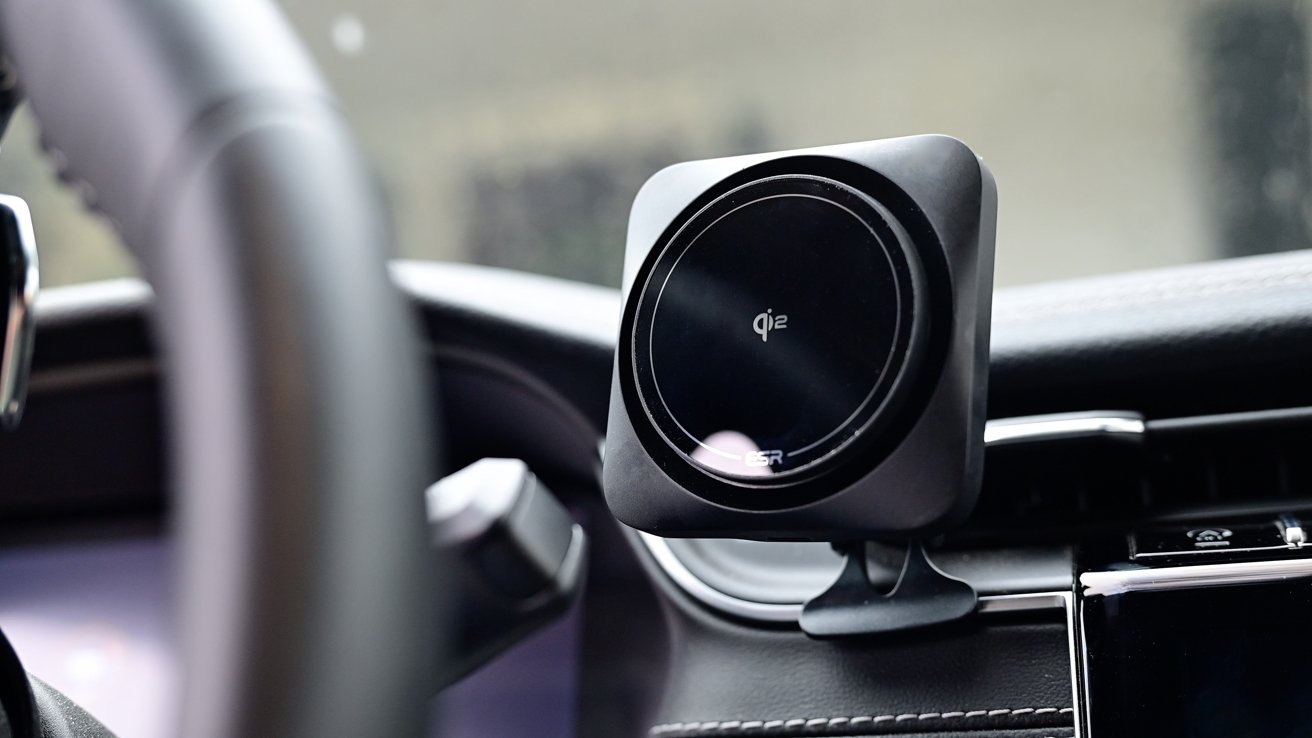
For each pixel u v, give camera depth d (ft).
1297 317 2.17
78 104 1.06
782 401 1.68
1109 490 2.19
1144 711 1.77
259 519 0.94
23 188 1.33
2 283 1.00
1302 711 1.72
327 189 1.02
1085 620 1.83
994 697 2.01
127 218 1.05
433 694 1.03
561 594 1.79
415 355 1.07
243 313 0.97
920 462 1.60
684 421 1.73
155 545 3.23
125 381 3.07
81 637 3.16
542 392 2.68
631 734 2.55
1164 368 2.22
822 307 1.68
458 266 2.99
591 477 2.73
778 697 2.15
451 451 2.95
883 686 2.08
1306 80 9.31
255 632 0.93
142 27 1.02
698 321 1.76
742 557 2.39
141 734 2.97
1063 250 11.02
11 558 3.27
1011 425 2.18
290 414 0.95
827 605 2.09
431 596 1.03
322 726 0.94
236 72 1.02
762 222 1.74
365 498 0.98
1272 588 1.77
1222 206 9.89
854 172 1.71
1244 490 2.16
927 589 2.04
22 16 1.07
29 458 3.19
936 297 1.63
